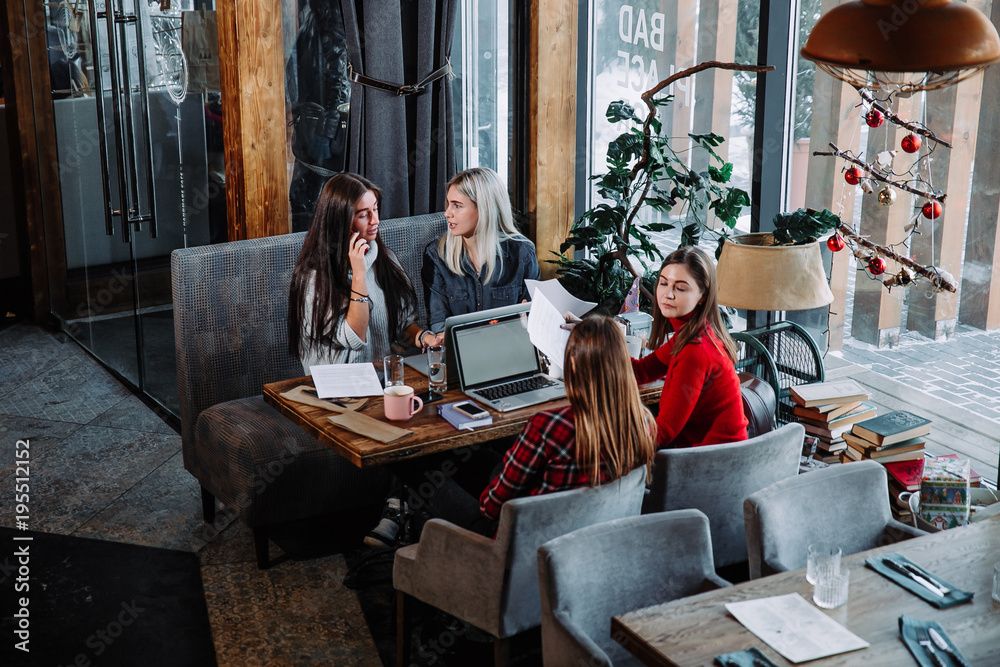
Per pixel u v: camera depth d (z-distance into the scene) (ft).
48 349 20.40
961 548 8.57
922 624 7.36
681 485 9.82
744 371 14.23
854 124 13.11
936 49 6.95
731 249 12.52
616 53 16.61
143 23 15.31
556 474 9.05
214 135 14.90
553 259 17.40
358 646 11.01
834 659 6.97
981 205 12.00
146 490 14.71
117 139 16.26
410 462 11.63
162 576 12.40
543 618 8.11
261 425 12.72
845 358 14.11
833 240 12.85
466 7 17.13
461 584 9.22
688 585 8.57
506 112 17.16
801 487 9.04
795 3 13.64
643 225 14.93
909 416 12.46
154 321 17.10
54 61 18.06
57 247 20.35
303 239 14.44
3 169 21.06
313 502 12.78
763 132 13.97
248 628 11.32
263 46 14.25
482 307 14.80
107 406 17.67
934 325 12.86
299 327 13.70
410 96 16.08
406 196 16.31
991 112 11.62
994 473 12.56
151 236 16.56
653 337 11.85
